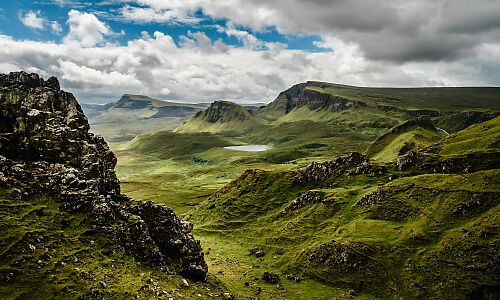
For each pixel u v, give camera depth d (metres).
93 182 69.00
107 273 53.81
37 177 65.38
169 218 77.00
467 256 92.81
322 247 110.94
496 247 91.75
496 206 104.44
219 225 156.50
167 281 60.91
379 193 129.75
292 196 162.88
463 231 99.81
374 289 94.12
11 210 56.22
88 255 56.06
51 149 72.31
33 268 48.19
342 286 97.38
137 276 56.94
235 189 182.00
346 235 113.31
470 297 85.75
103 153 84.81
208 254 122.31
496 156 142.88
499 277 87.12
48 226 57.09
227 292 74.19
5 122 74.00
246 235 142.62
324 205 139.25
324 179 165.38
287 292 91.81
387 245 104.56
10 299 42.59
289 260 115.19
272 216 151.62
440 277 91.06
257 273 105.25
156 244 71.62
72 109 89.88
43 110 83.31
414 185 127.12
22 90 87.81
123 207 72.69
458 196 112.69
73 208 62.91
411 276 93.75
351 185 153.88
